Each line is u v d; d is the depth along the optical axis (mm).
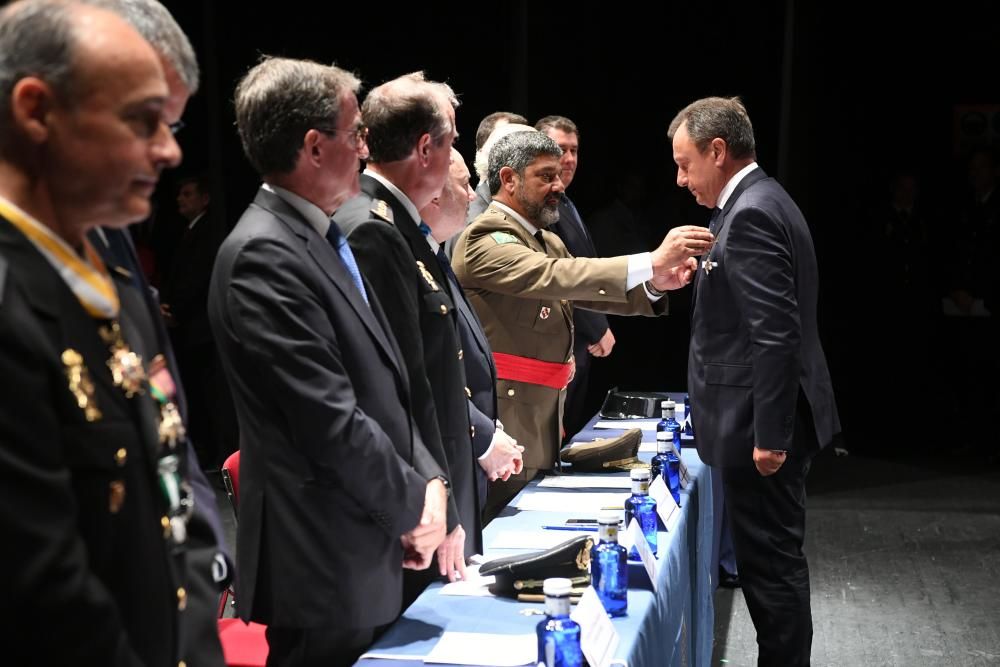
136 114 1030
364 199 2174
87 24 1018
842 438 6719
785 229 2902
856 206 6898
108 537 1021
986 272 6527
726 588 4301
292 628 1826
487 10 5719
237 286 1740
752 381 2924
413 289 2113
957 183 7094
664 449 2713
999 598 4074
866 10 6867
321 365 1726
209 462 6254
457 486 2256
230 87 5438
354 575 1776
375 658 1744
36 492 935
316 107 1797
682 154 3043
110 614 972
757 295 2838
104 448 1014
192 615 1181
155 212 6445
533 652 1750
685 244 2928
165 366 1210
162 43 1326
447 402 2246
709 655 3348
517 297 3088
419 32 5695
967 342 6609
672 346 7062
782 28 6406
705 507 3201
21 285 974
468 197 2551
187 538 1225
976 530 4969
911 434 6898
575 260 3031
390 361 1881
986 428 6617
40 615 928
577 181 6547
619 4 6457
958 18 6891
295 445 1746
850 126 6867
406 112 2191
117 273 1179
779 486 2982
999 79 6914
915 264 6715
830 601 4074
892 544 4781
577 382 4223
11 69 997
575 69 6305
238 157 5559
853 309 6852
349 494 1768
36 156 1019
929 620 3859
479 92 5820
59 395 986
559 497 2828
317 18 5531
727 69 6496
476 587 2086
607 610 1918
